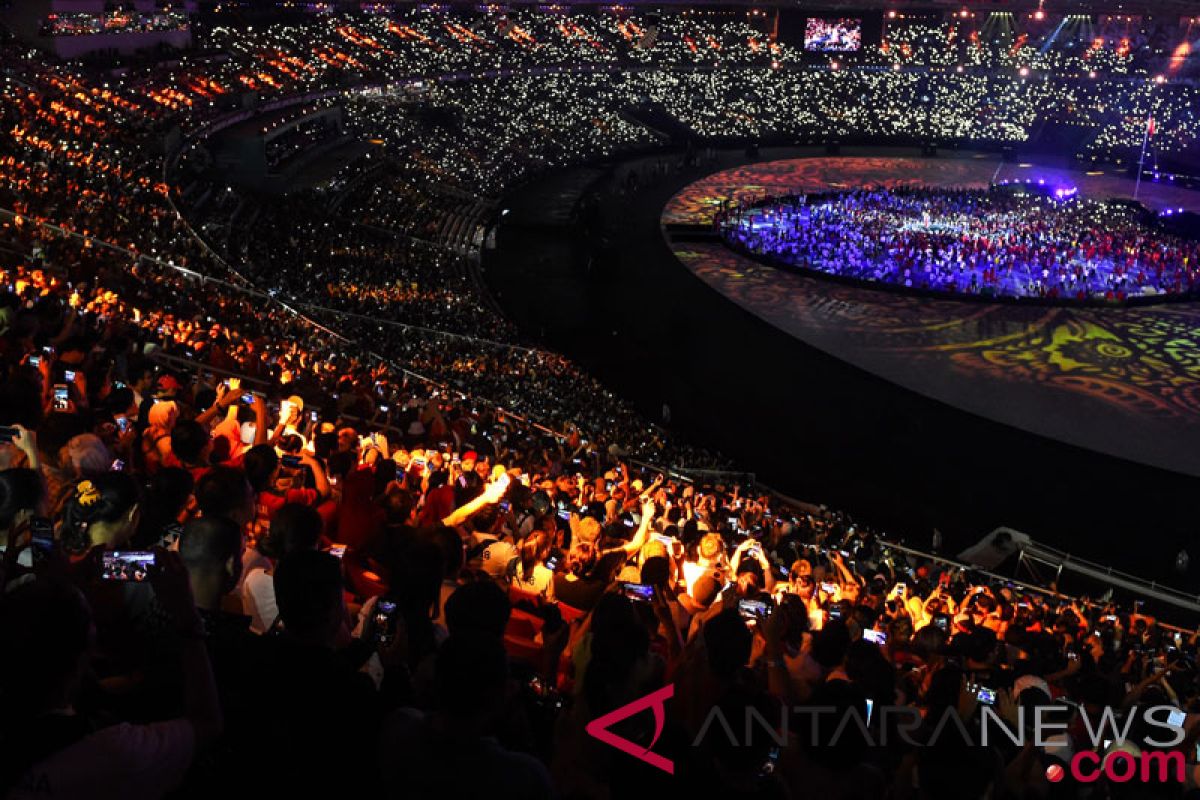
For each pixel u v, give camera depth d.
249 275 48.19
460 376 42.41
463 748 4.52
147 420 11.90
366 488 9.55
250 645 5.16
